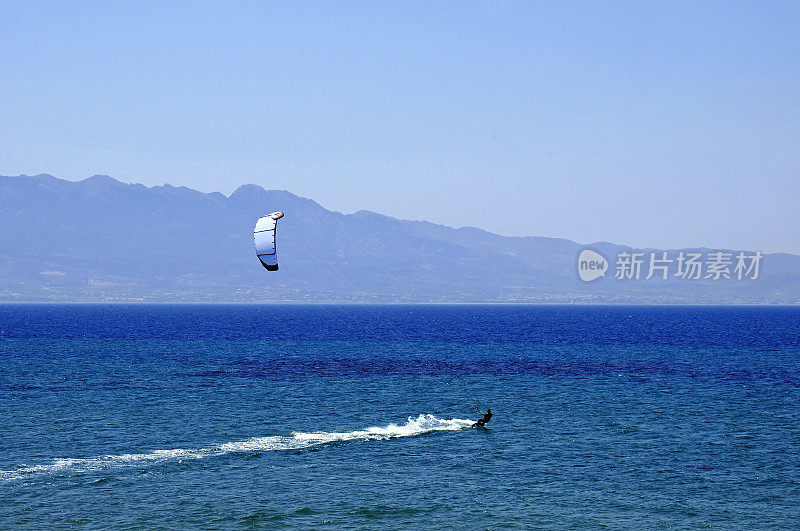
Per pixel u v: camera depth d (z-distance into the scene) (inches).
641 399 4800.7
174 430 3762.3
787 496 2773.1
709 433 3774.6
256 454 3314.5
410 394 4980.3
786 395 4950.8
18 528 2385.6
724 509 2632.9
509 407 4512.8
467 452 3388.3
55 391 4909.0
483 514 2573.8
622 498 2746.1
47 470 3016.7
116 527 2412.6
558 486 2883.9
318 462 3196.4
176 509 2586.1
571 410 4414.4
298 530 2423.7
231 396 4803.2
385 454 3341.5
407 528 2450.8
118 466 3088.1
